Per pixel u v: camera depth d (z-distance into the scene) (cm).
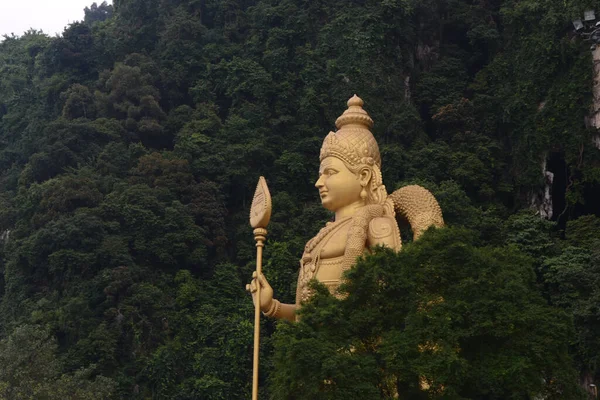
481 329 1469
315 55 6681
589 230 5103
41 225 5622
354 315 1513
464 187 5828
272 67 6775
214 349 4788
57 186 5712
